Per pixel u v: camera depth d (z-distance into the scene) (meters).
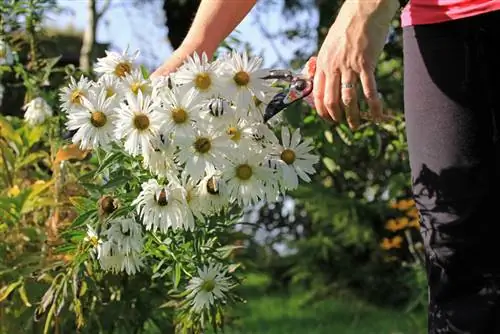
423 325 5.69
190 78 1.90
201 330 2.23
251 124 1.92
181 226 1.96
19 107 3.46
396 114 3.59
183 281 2.36
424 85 1.68
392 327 5.70
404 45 1.72
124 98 2.03
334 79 1.64
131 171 2.07
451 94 1.65
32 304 2.54
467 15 1.62
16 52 3.19
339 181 6.04
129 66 2.14
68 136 2.59
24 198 2.57
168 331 2.76
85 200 2.19
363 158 5.05
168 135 1.88
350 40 1.62
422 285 5.38
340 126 3.30
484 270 1.67
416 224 5.54
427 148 1.68
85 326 2.53
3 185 2.82
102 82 2.07
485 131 1.64
